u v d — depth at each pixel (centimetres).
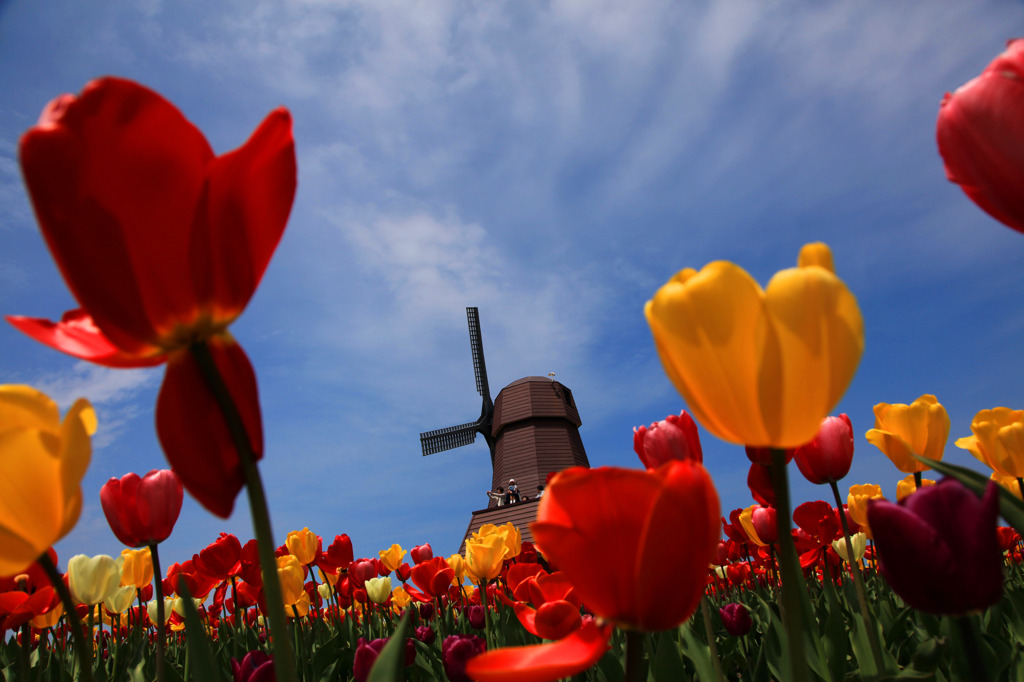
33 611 62
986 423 57
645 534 20
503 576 124
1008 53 25
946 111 26
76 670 75
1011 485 67
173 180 20
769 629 52
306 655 79
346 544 121
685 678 40
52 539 24
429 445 1247
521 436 1210
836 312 20
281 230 24
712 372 21
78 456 24
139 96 19
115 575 79
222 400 21
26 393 25
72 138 18
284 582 85
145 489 54
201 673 26
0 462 23
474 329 1389
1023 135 24
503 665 20
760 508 89
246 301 22
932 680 37
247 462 21
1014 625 61
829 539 86
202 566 85
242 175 22
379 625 125
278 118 22
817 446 51
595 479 21
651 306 23
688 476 21
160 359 23
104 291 19
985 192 25
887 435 52
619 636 66
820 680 45
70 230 19
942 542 20
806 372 20
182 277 21
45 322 23
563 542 21
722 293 21
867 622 48
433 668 67
